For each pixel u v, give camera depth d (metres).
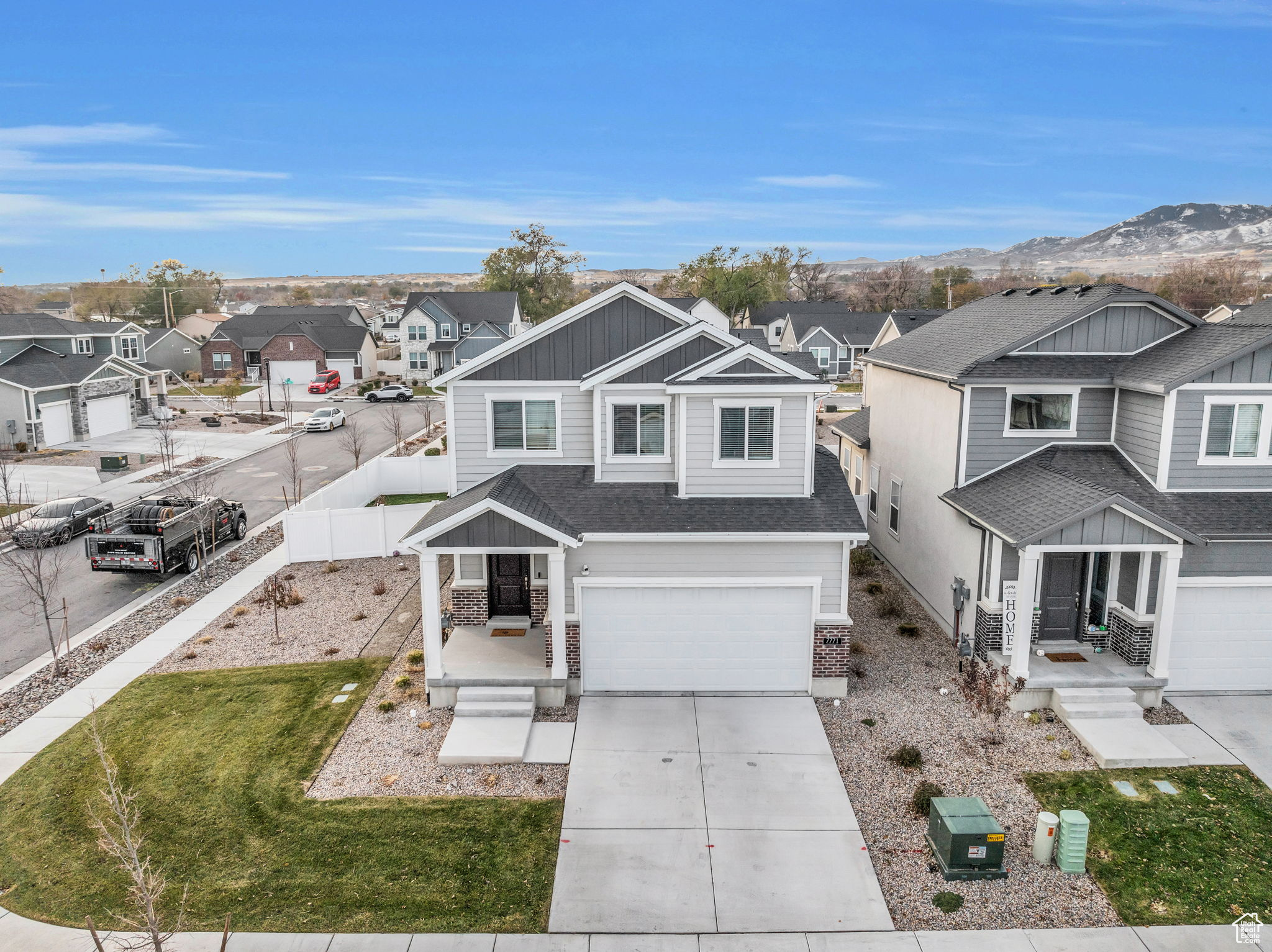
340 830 11.44
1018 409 17.23
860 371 75.00
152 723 14.41
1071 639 16.44
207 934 9.55
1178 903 10.09
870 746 13.66
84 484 32.94
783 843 11.20
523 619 17.78
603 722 14.44
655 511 15.46
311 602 20.44
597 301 16.69
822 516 15.26
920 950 9.33
